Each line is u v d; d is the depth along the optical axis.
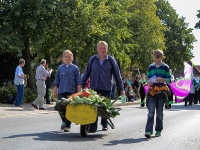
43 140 10.26
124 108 26.22
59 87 12.45
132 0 47.41
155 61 11.36
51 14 28.22
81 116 11.00
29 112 19.11
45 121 15.34
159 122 11.34
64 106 11.21
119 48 43.03
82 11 30.19
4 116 17.12
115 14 39.47
